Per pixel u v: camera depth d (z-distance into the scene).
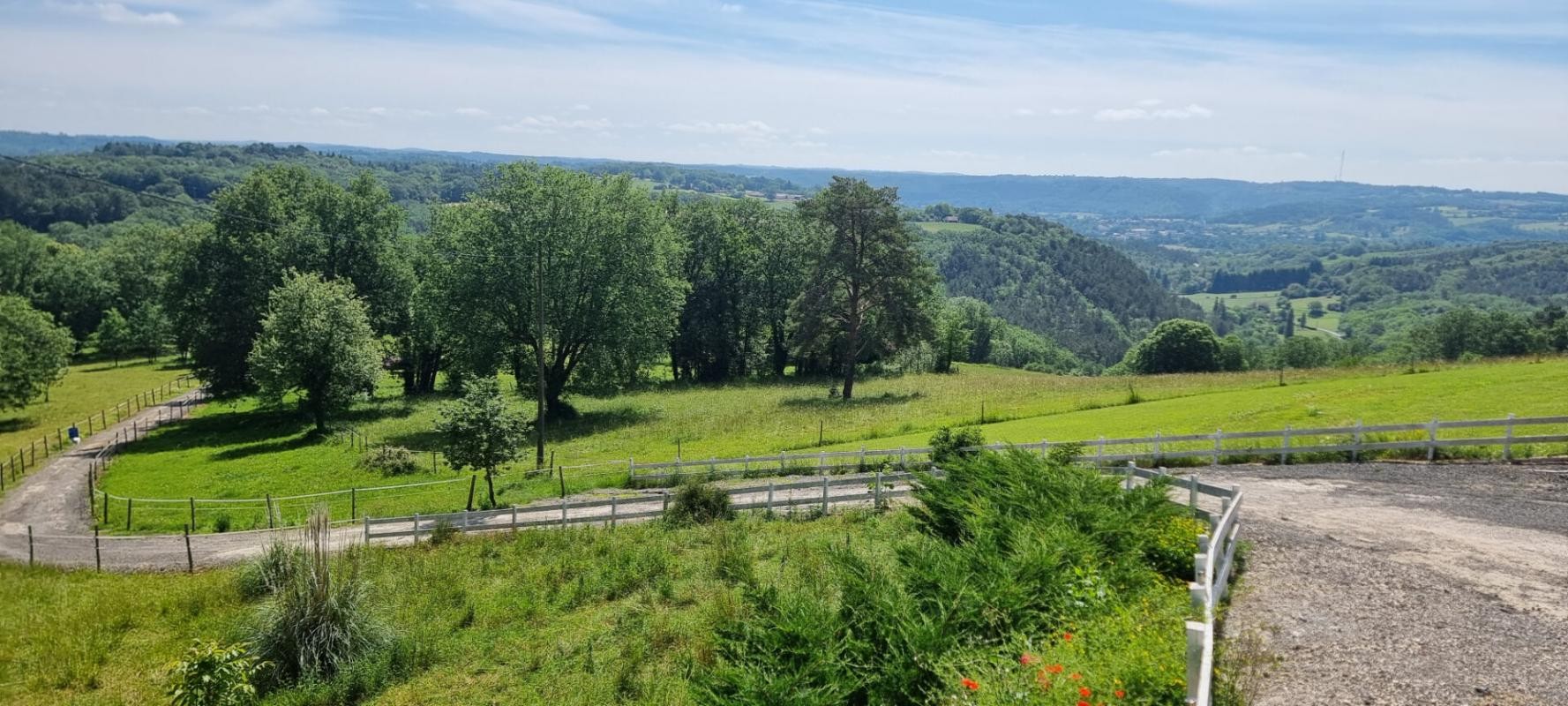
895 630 9.64
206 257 61.88
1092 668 8.08
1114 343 170.62
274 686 15.11
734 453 36.25
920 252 59.41
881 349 59.56
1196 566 10.49
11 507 34.06
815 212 56.66
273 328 48.03
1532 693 9.16
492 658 15.40
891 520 20.84
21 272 104.12
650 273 53.38
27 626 18.42
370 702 14.22
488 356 50.91
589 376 52.53
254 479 37.00
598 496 29.64
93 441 49.97
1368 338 176.25
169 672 15.14
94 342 99.50
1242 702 8.60
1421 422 26.02
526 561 21.06
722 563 18.25
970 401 46.53
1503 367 38.69
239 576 20.16
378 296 63.72
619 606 17.19
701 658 13.77
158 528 29.47
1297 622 11.24
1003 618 9.73
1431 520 16.91
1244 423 30.25
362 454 40.31
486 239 50.19
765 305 78.62
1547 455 22.77
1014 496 14.37
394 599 18.45
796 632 9.77
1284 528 16.33
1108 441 24.83
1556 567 13.65
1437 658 10.05
